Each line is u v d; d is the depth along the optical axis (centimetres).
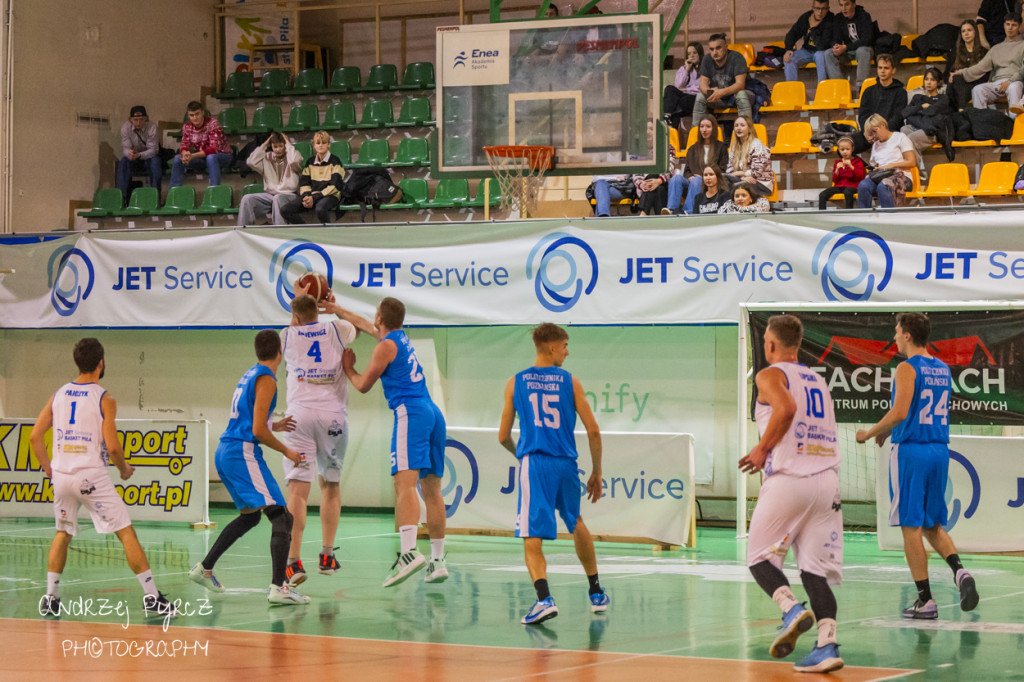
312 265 2220
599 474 1172
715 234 2002
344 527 2055
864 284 1923
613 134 2253
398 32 3481
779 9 3170
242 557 1642
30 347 2512
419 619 1132
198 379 2394
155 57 3250
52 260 2388
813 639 1030
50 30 2898
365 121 3136
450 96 2328
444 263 2147
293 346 1377
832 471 916
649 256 2036
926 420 1141
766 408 932
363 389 1320
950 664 905
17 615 1160
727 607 1207
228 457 1231
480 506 1886
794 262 1959
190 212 2909
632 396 2167
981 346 1802
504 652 955
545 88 2288
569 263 2080
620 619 1131
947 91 2494
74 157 2981
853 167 2348
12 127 2786
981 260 1870
